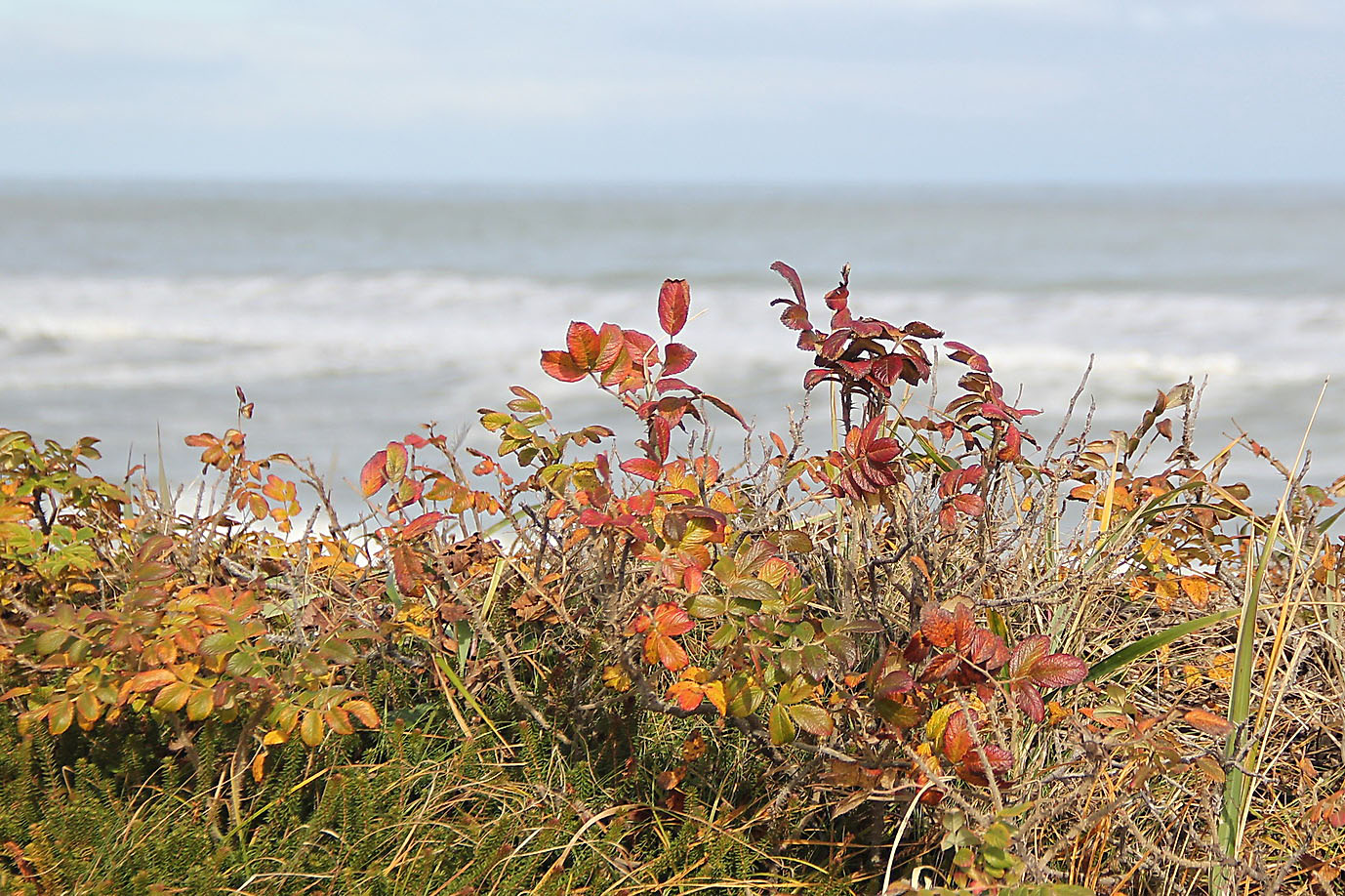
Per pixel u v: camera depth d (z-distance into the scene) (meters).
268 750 2.49
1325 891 2.13
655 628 2.08
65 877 2.09
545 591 2.59
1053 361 14.91
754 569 2.09
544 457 2.57
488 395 12.20
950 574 2.66
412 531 2.46
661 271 31.16
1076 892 1.82
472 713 2.71
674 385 2.25
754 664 2.15
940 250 43.94
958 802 2.01
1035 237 50.75
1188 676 2.67
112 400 11.85
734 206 104.50
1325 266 31.92
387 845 2.30
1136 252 40.75
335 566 2.93
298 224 61.09
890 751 2.11
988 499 2.61
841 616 2.46
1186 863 2.12
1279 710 2.65
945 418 2.58
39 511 2.90
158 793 2.42
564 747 2.64
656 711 2.45
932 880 2.34
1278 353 15.62
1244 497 2.91
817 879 2.35
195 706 2.10
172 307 20.39
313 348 15.91
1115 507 2.87
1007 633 2.30
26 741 2.24
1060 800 2.13
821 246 47.00
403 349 15.86
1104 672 2.29
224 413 11.23
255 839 2.19
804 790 2.41
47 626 2.20
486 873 2.21
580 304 21.97
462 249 44.19
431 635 2.61
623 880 2.27
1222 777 1.97
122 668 2.34
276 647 2.63
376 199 134.38
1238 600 2.84
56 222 60.97
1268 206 99.31
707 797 2.57
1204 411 11.53
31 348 15.50
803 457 2.78
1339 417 10.95
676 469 2.43
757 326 18.41
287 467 8.48
